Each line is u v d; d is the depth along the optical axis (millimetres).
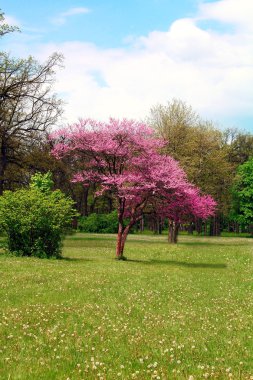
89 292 16750
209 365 8477
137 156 34719
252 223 81438
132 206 35906
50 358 8516
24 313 12602
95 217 81375
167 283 20734
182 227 122312
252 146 97312
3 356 8609
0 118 51656
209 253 38875
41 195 32594
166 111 62094
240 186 82312
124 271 24828
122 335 10555
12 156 55312
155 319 12516
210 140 65875
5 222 31125
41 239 31688
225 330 11453
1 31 49938
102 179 33312
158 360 8703
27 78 52375
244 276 24719
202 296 17359
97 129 33594
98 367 8070
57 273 21797
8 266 23797
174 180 32719
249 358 9086
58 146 34469
